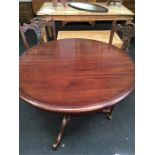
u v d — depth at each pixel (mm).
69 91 1161
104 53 1614
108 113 1852
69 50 1666
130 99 2125
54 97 1116
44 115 1926
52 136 1715
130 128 1798
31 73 1332
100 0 3709
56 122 1854
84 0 3646
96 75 1312
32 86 1205
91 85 1213
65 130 1764
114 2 3066
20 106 2023
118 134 1741
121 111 1982
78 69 1379
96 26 4043
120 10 2832
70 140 1683
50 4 3082
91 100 1096
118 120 1881
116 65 1438
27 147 1623
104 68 1396
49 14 2635
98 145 1647
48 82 1239
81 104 1067
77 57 1545
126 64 1454
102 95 1133
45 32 2375
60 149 1609
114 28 1904
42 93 1146
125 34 1812
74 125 1821
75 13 2662
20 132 1748
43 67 1403
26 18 4066
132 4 3857
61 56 1559
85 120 1873
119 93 1152
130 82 1254
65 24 4008
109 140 1688
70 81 1248
